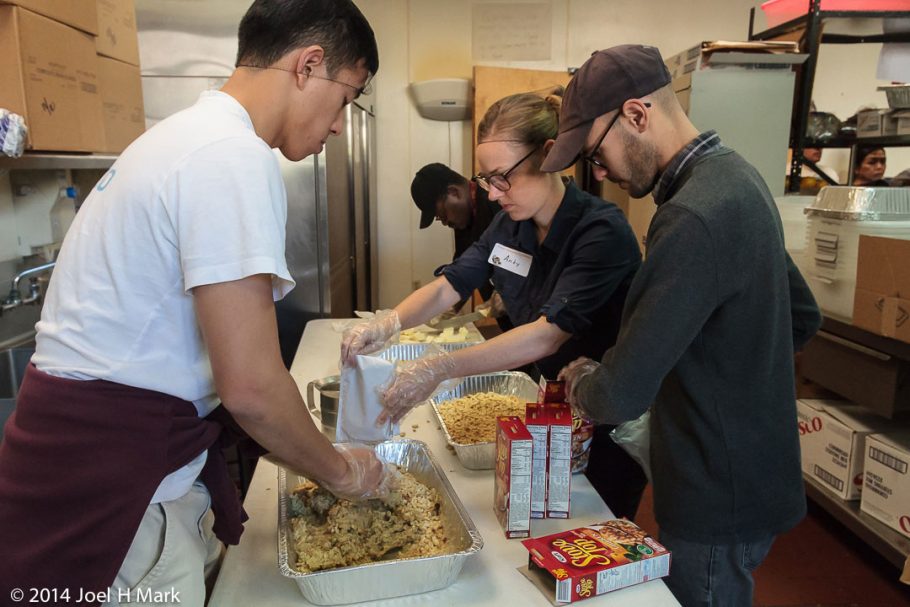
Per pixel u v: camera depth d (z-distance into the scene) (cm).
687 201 101
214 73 294
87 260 81
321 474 96
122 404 80
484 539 109
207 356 85
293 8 87
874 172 367
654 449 122
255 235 77
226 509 95
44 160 177
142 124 245
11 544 79
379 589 93
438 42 439
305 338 243
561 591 92
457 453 135
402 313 170
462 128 451
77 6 190
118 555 80
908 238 197
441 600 94
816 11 293
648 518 269
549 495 116
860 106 456
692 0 437
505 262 171
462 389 175
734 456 110
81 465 79
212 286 76
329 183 296
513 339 137
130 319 80
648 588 98
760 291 104
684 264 99
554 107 149
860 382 226
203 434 88
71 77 188
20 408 84
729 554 116
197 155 77
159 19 288
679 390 114
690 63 311
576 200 150
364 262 418
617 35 441
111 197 80
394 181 458
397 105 448
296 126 94
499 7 436
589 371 120
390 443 130
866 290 202
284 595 95
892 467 212
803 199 269
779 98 301
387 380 123
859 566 236
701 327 103
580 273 140
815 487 246
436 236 469
